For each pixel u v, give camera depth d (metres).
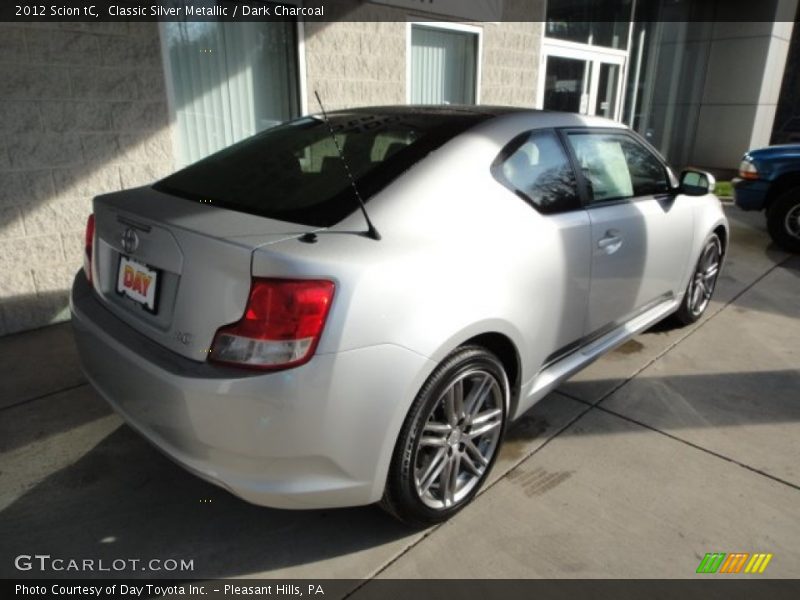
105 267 2.30
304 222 1.98
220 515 2.36
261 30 4.94
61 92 3.83
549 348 2.67
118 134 4.14
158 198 2.28
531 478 2.61
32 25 3.63
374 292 1.83
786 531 2.32
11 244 3.82
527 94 7.70
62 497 2.43
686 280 3.94
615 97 9.67
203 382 1.76
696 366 3.70
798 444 2.89
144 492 2.47
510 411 2.59
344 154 2.36
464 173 2.29
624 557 2.18
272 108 5.19
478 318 2.12
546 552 2.20
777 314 4.63
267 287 1.73
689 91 11.20
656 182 3.54
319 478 1.90
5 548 2.17
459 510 2.38
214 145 4.89
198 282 1.85
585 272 2.78
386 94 5.86
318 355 1.76
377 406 1.89
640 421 3.07
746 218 8.05
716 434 2.96
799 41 14.59
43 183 3.87
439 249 2.06
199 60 4.64
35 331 3.98
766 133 11.41
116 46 4.00
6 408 3.04
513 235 2.35
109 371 2.11
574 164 2.84
